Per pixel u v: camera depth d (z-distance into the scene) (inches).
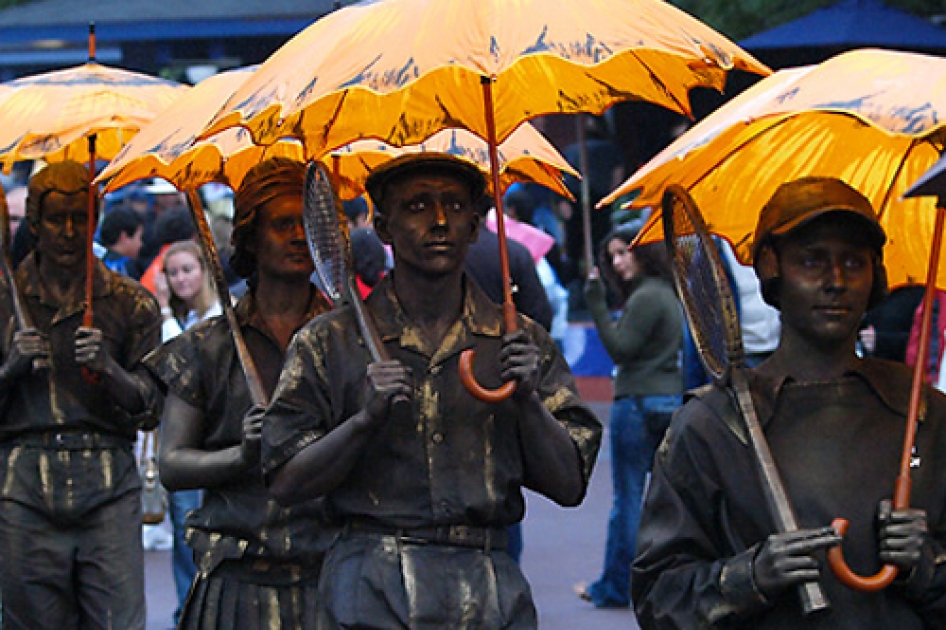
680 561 470.9
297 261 628.7
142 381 773.9
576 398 536.4
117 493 781.3
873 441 465.4
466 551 519.5
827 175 550.6
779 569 438.0
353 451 505.7
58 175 766.5
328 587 522.6
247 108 502.6
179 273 1082.1
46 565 772.6
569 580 1157.1
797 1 1600.6
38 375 770.8
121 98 751.1
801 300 462.9
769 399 468.1
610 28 488.4
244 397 628.7
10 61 1726.1
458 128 584.1
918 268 557.6
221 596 623.2
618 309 1437.0
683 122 1577.3
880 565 454.9
